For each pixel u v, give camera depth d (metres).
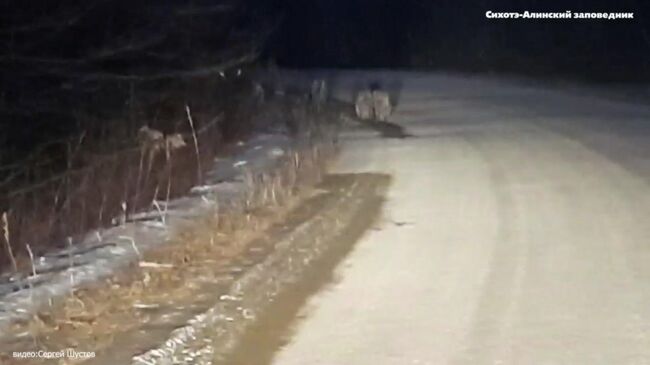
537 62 95.44
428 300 15.58
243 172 32.00
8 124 27.19
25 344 13.53
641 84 68.81
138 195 25.62
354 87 82.75
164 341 13.41
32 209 23.36
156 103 36.59
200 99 41.34
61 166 27.17
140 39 31.81
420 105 62.66
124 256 19.36
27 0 25.50
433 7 119.94
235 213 23.59
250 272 17.66
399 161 34.28
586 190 25.72
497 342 13.26
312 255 19.19
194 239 20.70
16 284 17.31
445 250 19.31
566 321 14.12
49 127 28.38
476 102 62.91
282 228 22.23
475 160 33.44
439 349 13.04
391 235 21.06
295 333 13.95
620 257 17.98
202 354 13.01
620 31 82.69
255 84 53.22
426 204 24.88
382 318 14.64
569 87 71.94
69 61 25.89
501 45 104.50
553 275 16.88
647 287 15.82
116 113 31.42
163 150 31.16
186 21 36.81
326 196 26.86
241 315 14.92
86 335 13.95
